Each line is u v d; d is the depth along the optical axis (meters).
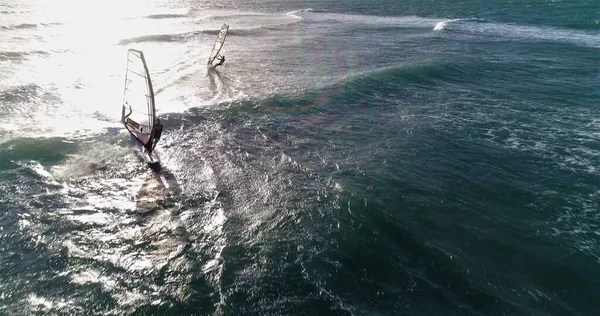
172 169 11.40
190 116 15.21
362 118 16.31
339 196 10.48
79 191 10.02
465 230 9.57
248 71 22.45
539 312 7.40
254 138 13.85
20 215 8.97
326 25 42.56
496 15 53.56
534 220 10.15
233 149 12.89
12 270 7.48
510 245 9.15
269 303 7.17
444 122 16.23
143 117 14.63
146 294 7.16
